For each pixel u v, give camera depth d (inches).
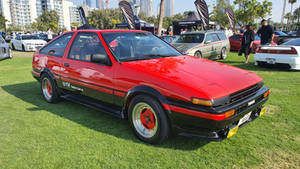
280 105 160.7
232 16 739.4
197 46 357.1
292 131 121.2
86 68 134.7
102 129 127.4
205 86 93.3
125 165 93.6
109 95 123.3
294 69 274.2
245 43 353.4
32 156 101.5
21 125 133.7
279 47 280.8
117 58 122.5
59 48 162.1
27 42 645.3
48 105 170.4
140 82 106.0
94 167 92.7
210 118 87.0
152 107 102.0
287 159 96.0
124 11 639.8
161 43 153.6
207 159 97.0
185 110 91.9
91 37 138.6
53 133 123.0
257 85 110.0
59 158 99.5
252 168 90.5
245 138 114.7
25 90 214.8
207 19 581.9
